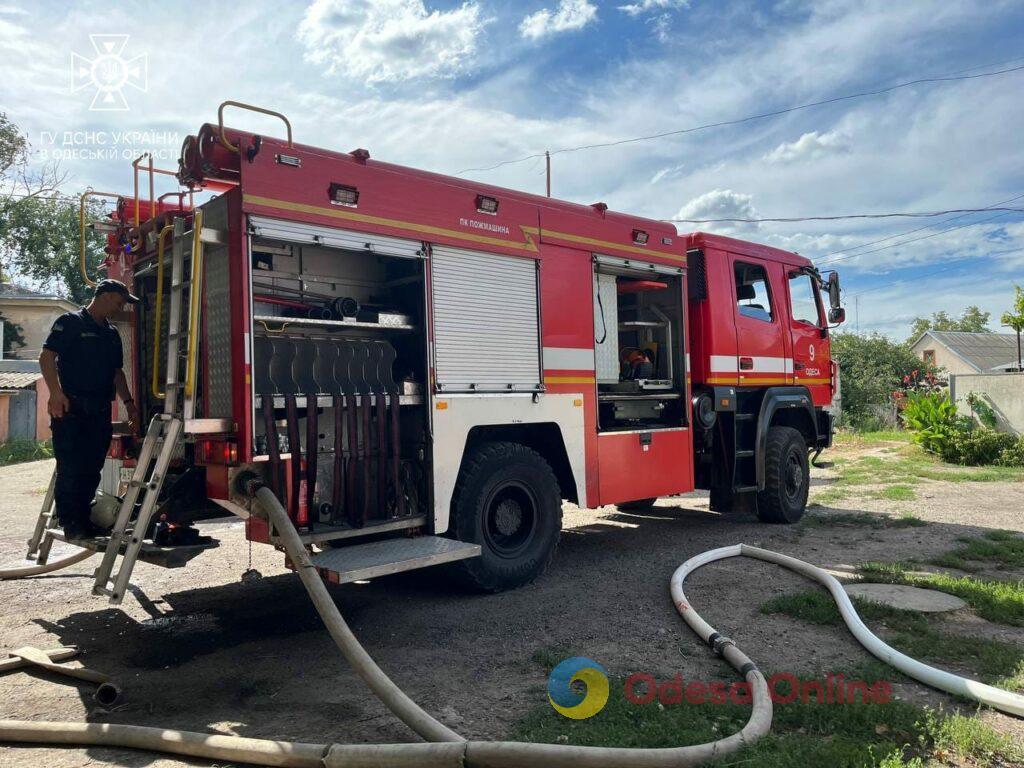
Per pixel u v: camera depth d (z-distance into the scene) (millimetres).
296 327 4812
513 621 4812
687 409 7316
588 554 6812
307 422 4574
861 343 30922
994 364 39594
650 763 2688
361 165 4859
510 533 5707
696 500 10367
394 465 4957
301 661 4180
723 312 7750
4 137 30609
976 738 2969
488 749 2703
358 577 4215
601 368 6684
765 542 7195
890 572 5719
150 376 5418
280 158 4445
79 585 5910
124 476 5430
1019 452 13062
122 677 3949
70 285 35969
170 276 4988
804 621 4648
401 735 3184
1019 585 5234
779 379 8461
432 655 4199
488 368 5539
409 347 5363
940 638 4207
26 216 34156
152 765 2971
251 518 4449
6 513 9992
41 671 4031
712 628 4469
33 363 27344
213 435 4391
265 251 4766
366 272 5383
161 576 6215
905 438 19484
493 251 5629
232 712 3471
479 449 5520
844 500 9773
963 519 8234
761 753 2814
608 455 6477
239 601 5457
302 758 2844
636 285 7230
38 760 3018
